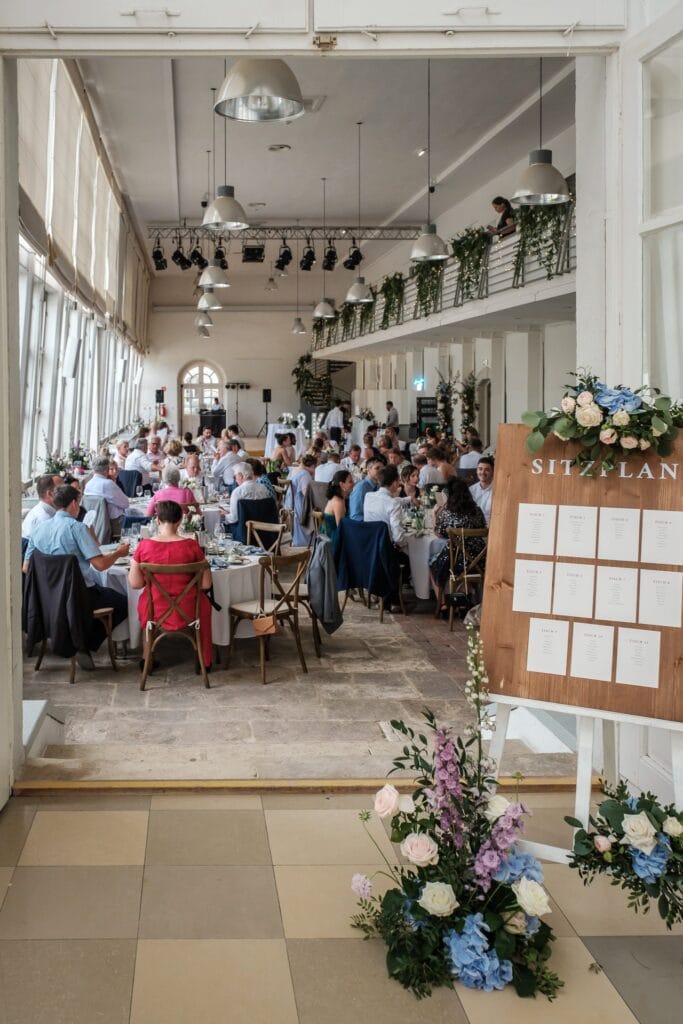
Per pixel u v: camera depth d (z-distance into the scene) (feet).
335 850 10.82
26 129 26.53
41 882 9.97
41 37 11.50
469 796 9.16
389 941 8.75
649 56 11.55
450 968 8.53
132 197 66.69
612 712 9.32
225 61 40.27
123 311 65.31
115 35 11.56
